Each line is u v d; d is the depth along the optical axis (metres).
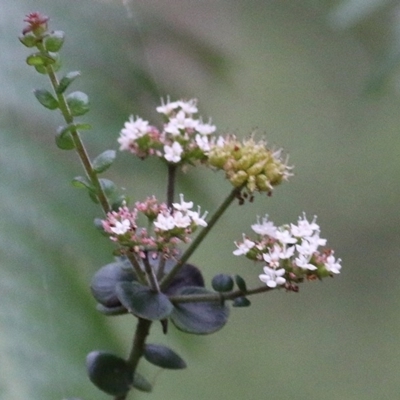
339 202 1.56
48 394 0.71
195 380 1.40
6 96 0.78
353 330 1.56
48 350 0.72
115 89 0.81
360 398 1.49
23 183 0.76
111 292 0.68
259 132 1.39
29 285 0.74
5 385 0.71
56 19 0.82
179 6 0.88
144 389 0.69
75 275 0.75
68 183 0.77
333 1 0.97
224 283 0.67
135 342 0.68
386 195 1.56
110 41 0.82
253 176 0.67
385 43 1.00
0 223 0.74
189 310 0.67
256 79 1.32
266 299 1.61
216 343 1.52
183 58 0.87
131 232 0.66
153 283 0.67
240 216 1.43
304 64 1.29
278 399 1.46
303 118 1.42
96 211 0.77
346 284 1.57
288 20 1.25
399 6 0.93
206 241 1.36
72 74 0.66
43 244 0.75
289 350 1.55
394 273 1.60
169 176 0.69
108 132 0.80
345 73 1.25
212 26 0.92
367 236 1.57
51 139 0.78
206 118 0.91
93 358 0.68
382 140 1.51
